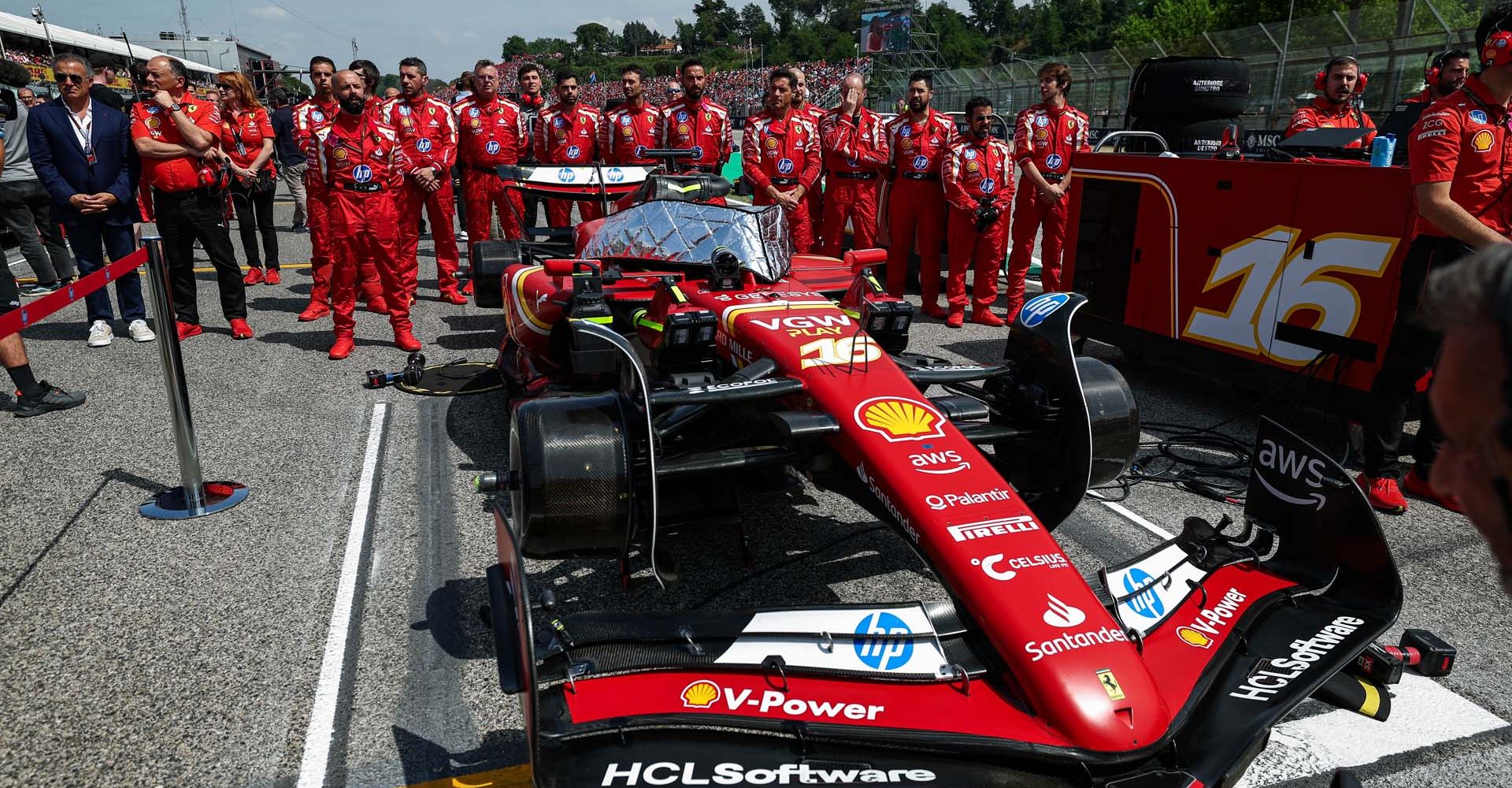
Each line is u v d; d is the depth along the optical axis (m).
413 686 2.88
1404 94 17.45
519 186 7.36
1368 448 4.42
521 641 2.06
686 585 3.56
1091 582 3.62
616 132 9.34
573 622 2.40
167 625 3.22
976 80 32.62
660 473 2.90
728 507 3.40
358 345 7.13
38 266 8.69
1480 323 0.79
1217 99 7.95
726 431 4.08
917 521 2.64
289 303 8.73
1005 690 2.22
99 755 2.55
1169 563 2.86
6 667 2.96
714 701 2.15
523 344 5.29
